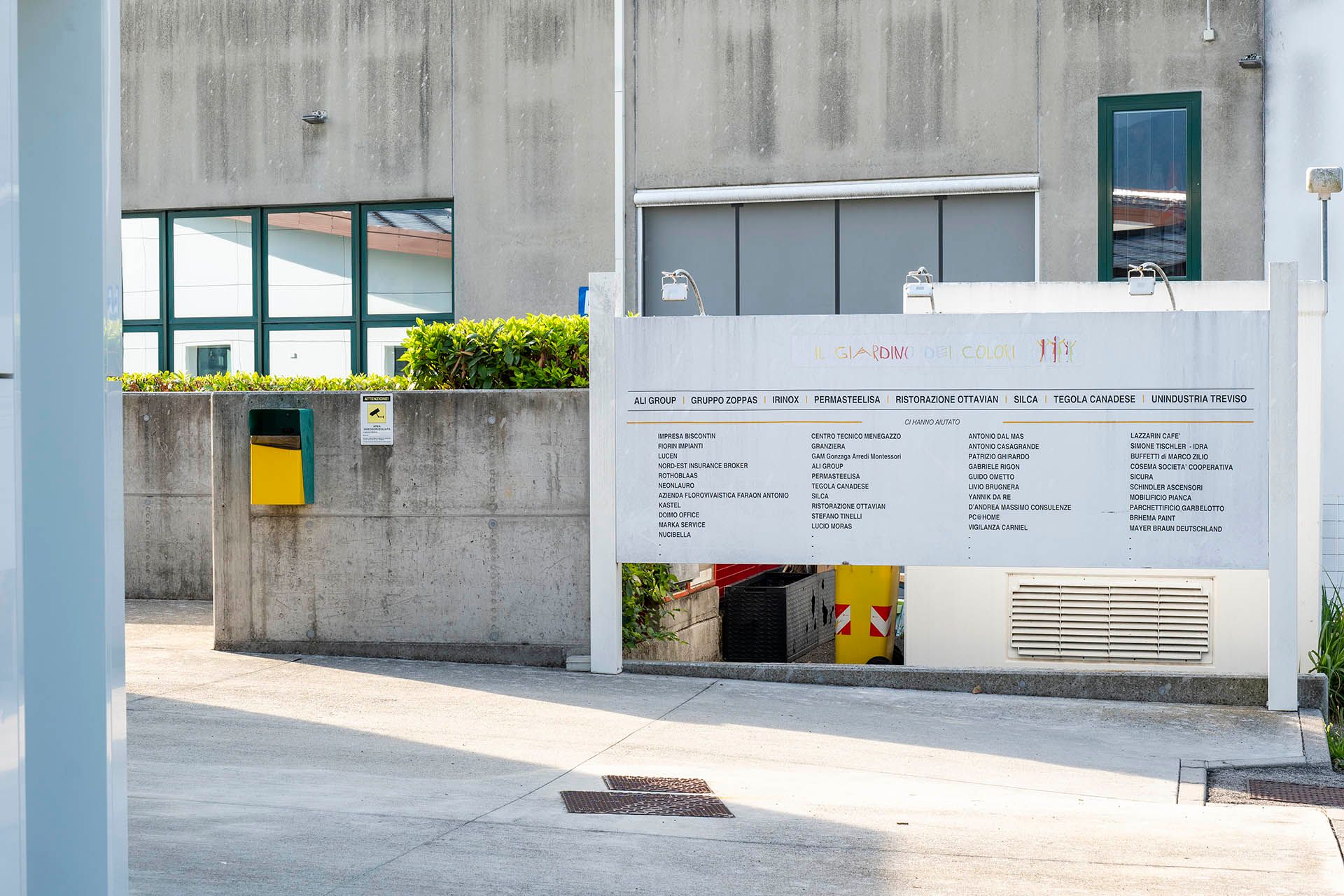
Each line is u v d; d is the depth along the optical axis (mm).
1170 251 14141
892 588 10195
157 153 16938
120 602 2939
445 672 8758
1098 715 7938
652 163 15336
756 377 8508
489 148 15820
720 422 8547
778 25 15000
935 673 8609
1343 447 12578
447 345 9375
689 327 8570
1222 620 8750
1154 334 8133
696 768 6441
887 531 8391
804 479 8461
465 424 9086
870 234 14945
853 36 14820
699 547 8586
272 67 16531
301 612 9297
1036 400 8242
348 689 8148
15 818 2289
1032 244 14539
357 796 5660
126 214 17125
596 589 8742
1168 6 14102
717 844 5121
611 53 15453
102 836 2871
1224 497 8094
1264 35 13859
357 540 9211
